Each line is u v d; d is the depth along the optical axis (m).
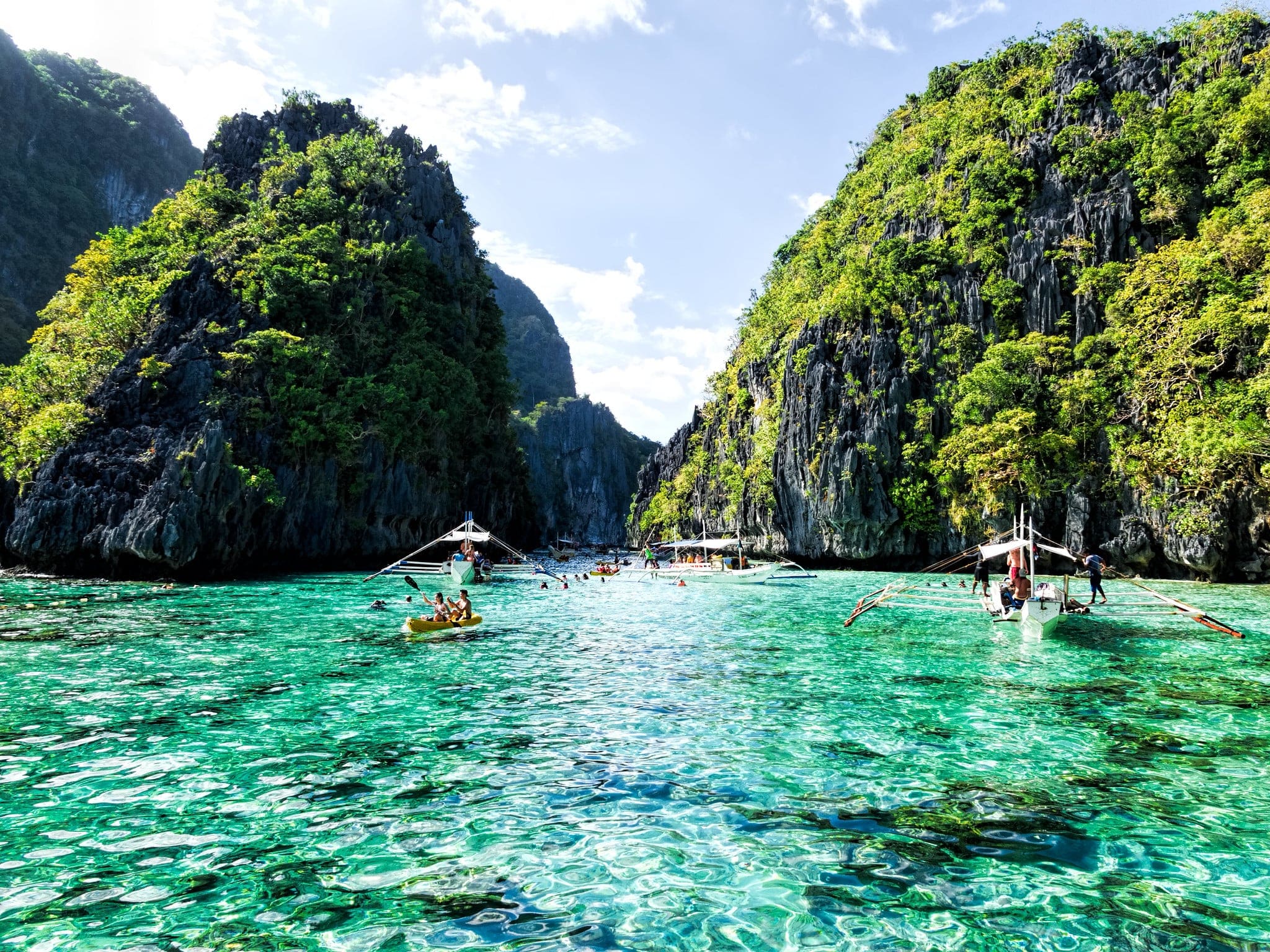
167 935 5.73
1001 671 16.30
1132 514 45.62
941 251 60.84
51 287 103.94
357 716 12.27
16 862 6.95
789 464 63.16
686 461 100.50
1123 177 55.09
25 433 43.31
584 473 171.38
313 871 6.80
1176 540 42.12
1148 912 6.12
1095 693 14.00
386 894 6.38
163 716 12.16
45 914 6.02
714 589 40.31
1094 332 52.03
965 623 24.70
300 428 50.12
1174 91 56.78
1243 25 56.81
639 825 7.84
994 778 9.30
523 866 6.90
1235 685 14.75
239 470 43.00
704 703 13.29
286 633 21.44
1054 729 11.49
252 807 8.32
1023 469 49.03
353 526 55.12
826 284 73.50
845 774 9.41
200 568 41.16
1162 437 44.22
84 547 39.16
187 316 53.12
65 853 7.14
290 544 49.56
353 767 9.70
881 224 71.38
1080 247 54.19
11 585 34.94
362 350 61.97
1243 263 45.53
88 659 17.14
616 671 16.30
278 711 12.56
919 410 55.97
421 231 75.62
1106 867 6.90
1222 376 44.25
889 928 5.85
